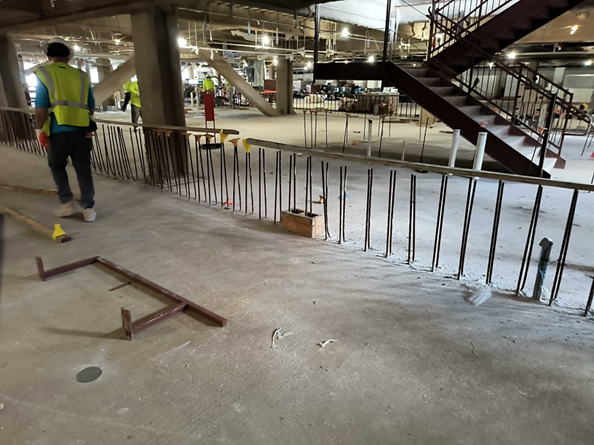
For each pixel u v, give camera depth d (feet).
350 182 17.65
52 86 11.20
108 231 11.80
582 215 13.46
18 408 5.40
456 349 6.67
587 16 30.53
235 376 6.03
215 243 10.96
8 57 26.55
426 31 39.24
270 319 7.48
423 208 14.07
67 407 5.42
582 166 21.66
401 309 7.84
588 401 5.60
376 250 10.59
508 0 22.03
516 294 8.36
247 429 5.10
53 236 10.95
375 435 5.03
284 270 9.41
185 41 39.45
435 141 30.99
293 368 6.21
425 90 19.89
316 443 4.91
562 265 8.00
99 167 19.86
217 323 7.25
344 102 65.05
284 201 14.85
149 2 15.17
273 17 34.19
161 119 16.69
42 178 18.28
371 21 33.91
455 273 9.34
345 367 6.23
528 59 51.16
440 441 4.96
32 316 7.51
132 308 7.81
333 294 8.36
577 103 46.96
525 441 4.96
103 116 48.55
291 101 55.11
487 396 5.68
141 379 5.94
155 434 5.02
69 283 8.75
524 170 18.19
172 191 16.19
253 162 22.17
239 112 58.29
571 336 7.02
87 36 39.14
